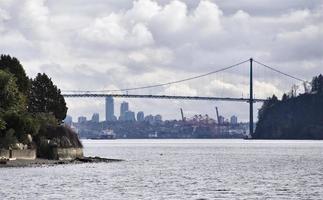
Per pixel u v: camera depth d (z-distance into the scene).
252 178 192.38
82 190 151.50
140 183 172.12
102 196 140.75
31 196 137.50
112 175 198.00
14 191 145.50
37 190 148.62
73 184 164.25
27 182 164.62
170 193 148.12
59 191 148.00
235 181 181.25
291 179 188.50
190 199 137.50
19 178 174.50
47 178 177.25
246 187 162.88
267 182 177.88
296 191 153.62
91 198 136.88
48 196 138.12
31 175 184.75
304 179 188.50
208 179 188.38
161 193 148.00
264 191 153.25
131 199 136.50
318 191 153.75
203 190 155.12
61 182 167.88
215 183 174.38
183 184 170.75
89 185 163.12
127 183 171.25
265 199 138.38
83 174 196.62
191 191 152.62
